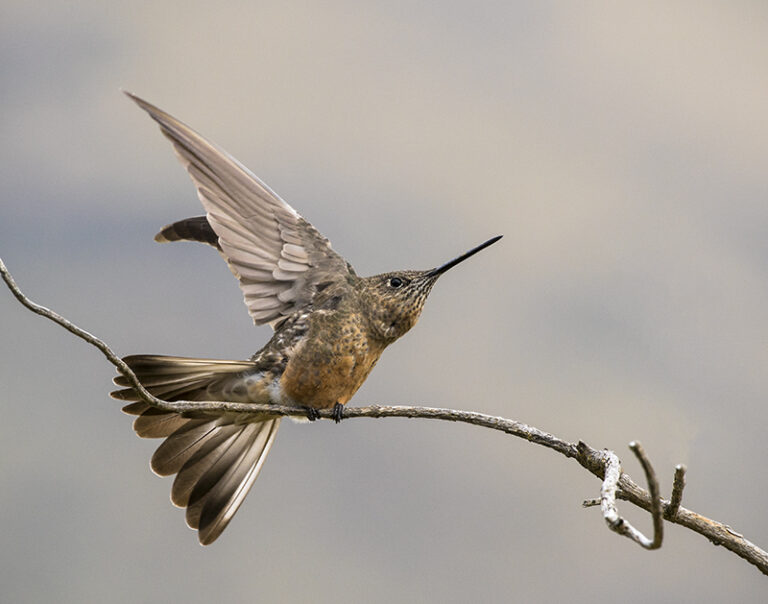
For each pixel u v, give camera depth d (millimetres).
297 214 9656
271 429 9289
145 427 8922
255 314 9328
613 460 6445
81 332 6758
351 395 9383
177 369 8594
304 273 9422
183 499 8953
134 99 8883
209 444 9094
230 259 9281
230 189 9359
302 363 8992
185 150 9102
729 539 6383
